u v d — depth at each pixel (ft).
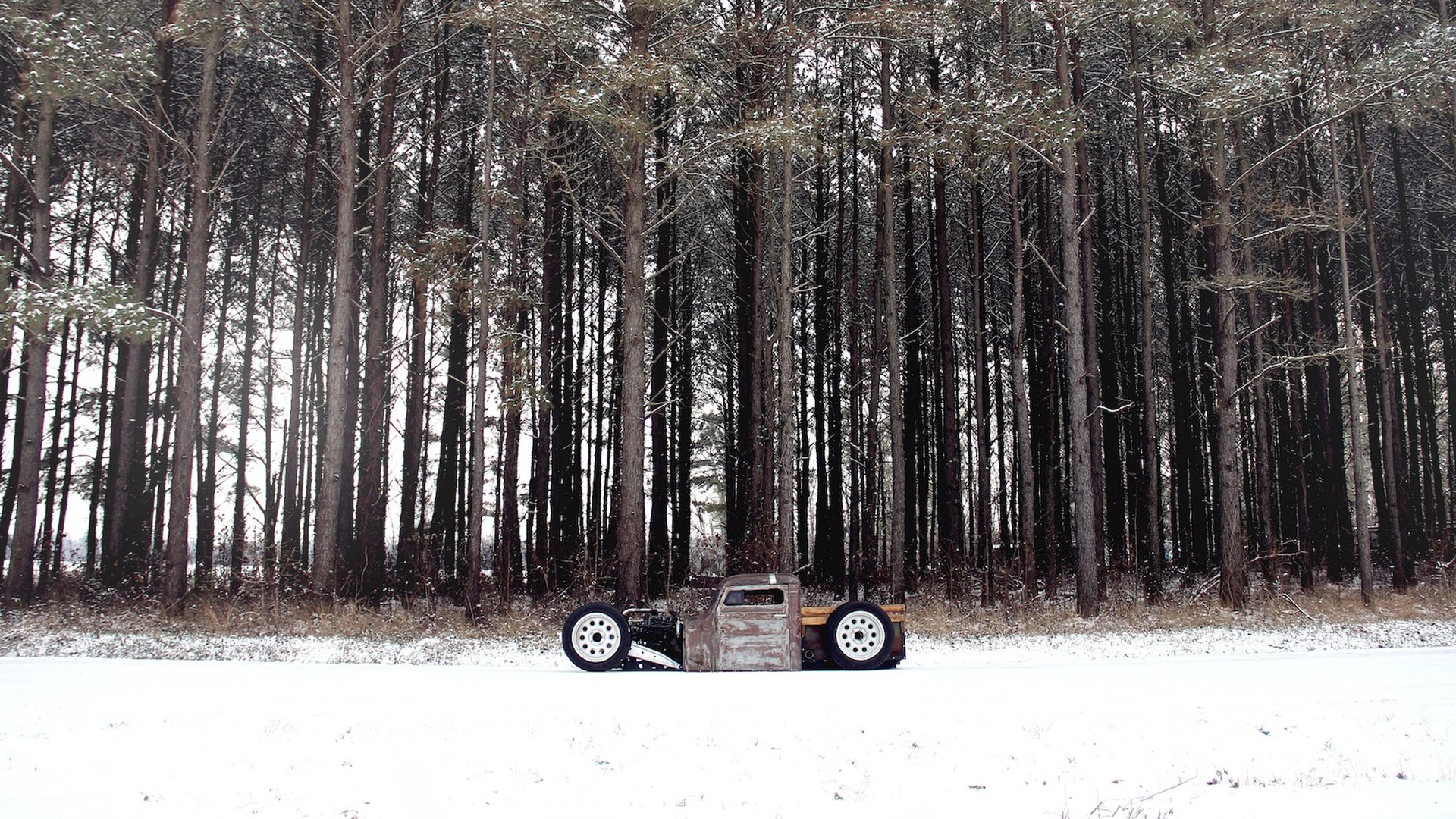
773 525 71.61
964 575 81.97
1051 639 54.34
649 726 26.55
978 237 89.10
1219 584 72.64
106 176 93.35
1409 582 86.89
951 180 94.02
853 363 96.94
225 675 36.63
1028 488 78.59
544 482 86.38
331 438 68.13
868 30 74.43
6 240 75.00
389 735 25.89
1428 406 107.04
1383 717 27.55
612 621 39.17
